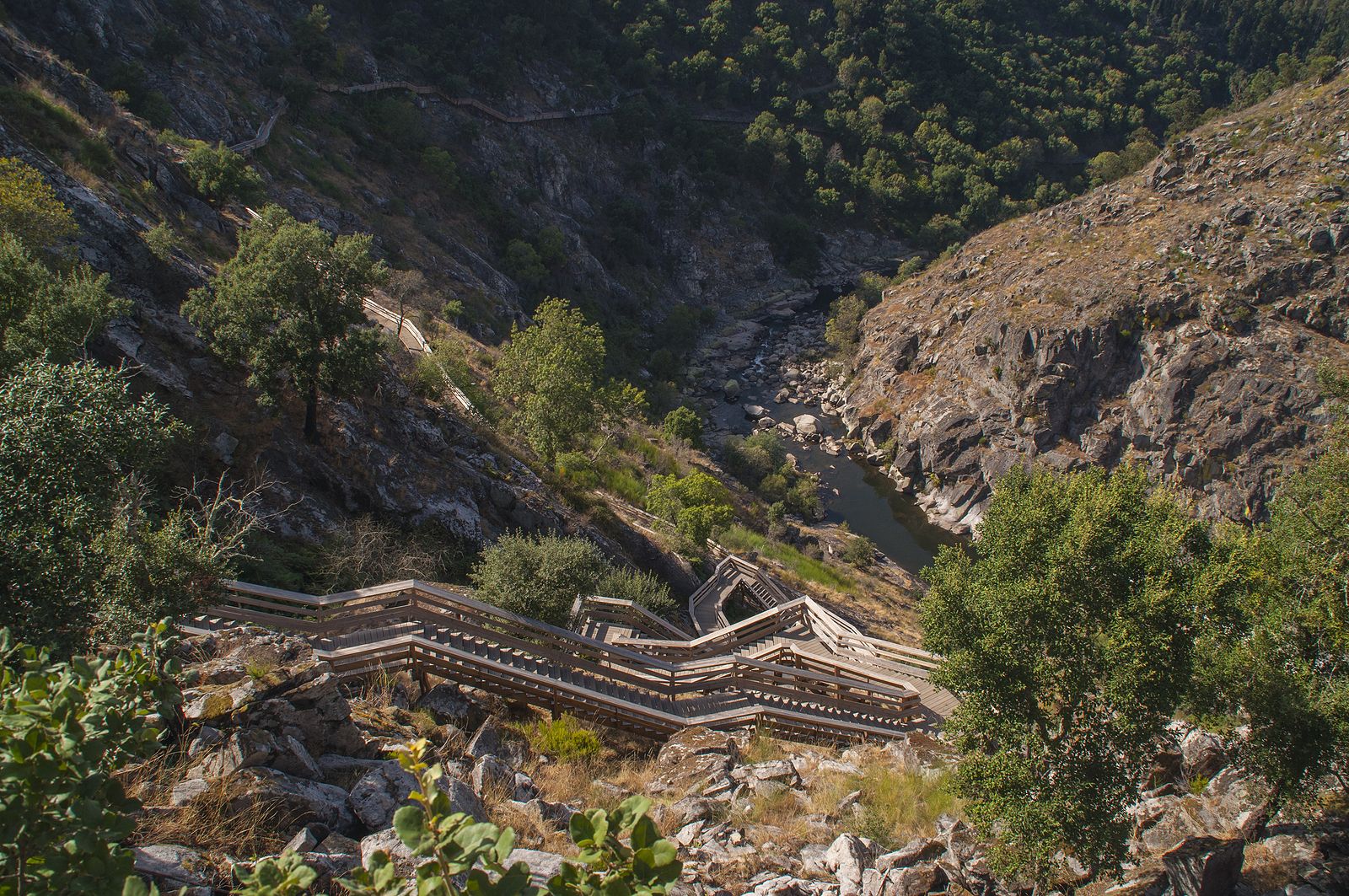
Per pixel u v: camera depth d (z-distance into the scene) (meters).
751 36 156.38
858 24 165.38
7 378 15.84
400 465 32.22
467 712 18.09
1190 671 13.11
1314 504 15.66
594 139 122.50
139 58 72.88
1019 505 14.59
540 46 126.19
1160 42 199.62
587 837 5.93
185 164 53.56
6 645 6.89
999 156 153.75
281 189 71.75
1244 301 74.88
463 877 9.27
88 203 33.09
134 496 14.01
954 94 163.75
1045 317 80.69
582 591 24.67
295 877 5.97
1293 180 80.12
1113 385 77.88
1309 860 13.59
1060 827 12.66
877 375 93.94
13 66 46.38
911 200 145.00
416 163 97.06
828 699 23.27
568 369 41.94
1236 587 13.53
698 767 17.67
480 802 12.06
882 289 117.56
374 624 19.80
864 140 150.12
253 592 18.94
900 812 15.98
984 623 13.64
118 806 6.43
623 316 108.31
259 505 26.83
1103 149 169.75
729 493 63.22
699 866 13.23
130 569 12.70
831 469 84.81
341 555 26.08
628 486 49.34
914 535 75.25
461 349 55.88
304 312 28.88
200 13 83.50
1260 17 196.88
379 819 10.91
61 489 12.59
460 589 27.23
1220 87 189.00
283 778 10.81
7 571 11.64
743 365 105.25
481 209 98.56
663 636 29.44
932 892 12.85
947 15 178.50
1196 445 71.88
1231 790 15.17
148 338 29.70
